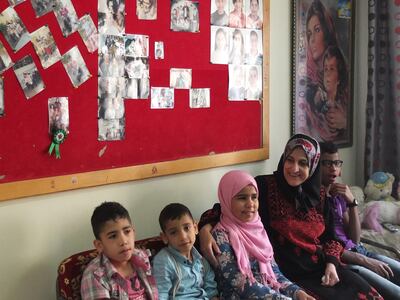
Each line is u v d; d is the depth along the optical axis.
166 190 2.26
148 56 2.12
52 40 1.82
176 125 2.27
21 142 1.77
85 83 1.93
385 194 2.95
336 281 2.14
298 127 2.88
